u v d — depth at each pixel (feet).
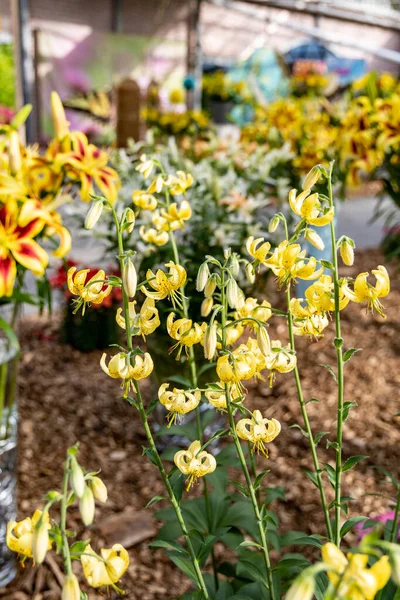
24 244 6.71
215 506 7.25
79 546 3.70
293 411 12.20
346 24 53.42
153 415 11.38
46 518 3.61
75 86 38.55
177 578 8.47
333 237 4.40
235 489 9.87
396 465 10.44
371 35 55.16
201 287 4.45
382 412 12.05
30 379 13.69
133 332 4.48
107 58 39.68
